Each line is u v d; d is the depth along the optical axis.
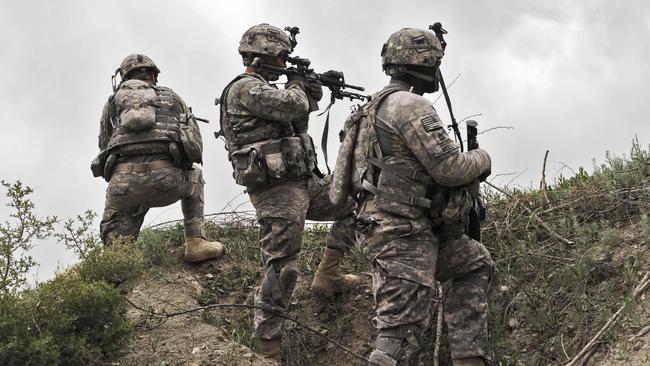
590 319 4.75
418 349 4.18
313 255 6.32
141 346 5.02
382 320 4.19
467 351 4.39
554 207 5.77
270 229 5.09
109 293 4.59
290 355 5.48
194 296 5.97
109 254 4.91
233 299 6.08
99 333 4.55
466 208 4.29
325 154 4.97
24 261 4.59
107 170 5.81
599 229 5.41
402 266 4.18
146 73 6.12
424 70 4.45
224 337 5.22
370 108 4.38
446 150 4.12
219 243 6.46
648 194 5.46
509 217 5.84
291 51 5.47
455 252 4.47
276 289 4.99
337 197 4.49
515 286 5.22
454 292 4.50
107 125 6.05
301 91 5.14
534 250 5.39
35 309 4.45
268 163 5.01
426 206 4.22
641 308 4.58
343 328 5.51
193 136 5.88
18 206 4.64
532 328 4.91
